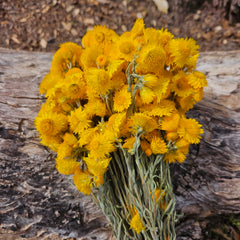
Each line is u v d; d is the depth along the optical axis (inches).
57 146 23.9
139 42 23.2
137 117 22.7
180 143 23.4
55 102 23.8
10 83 28.5
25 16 48.4
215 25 48.8
